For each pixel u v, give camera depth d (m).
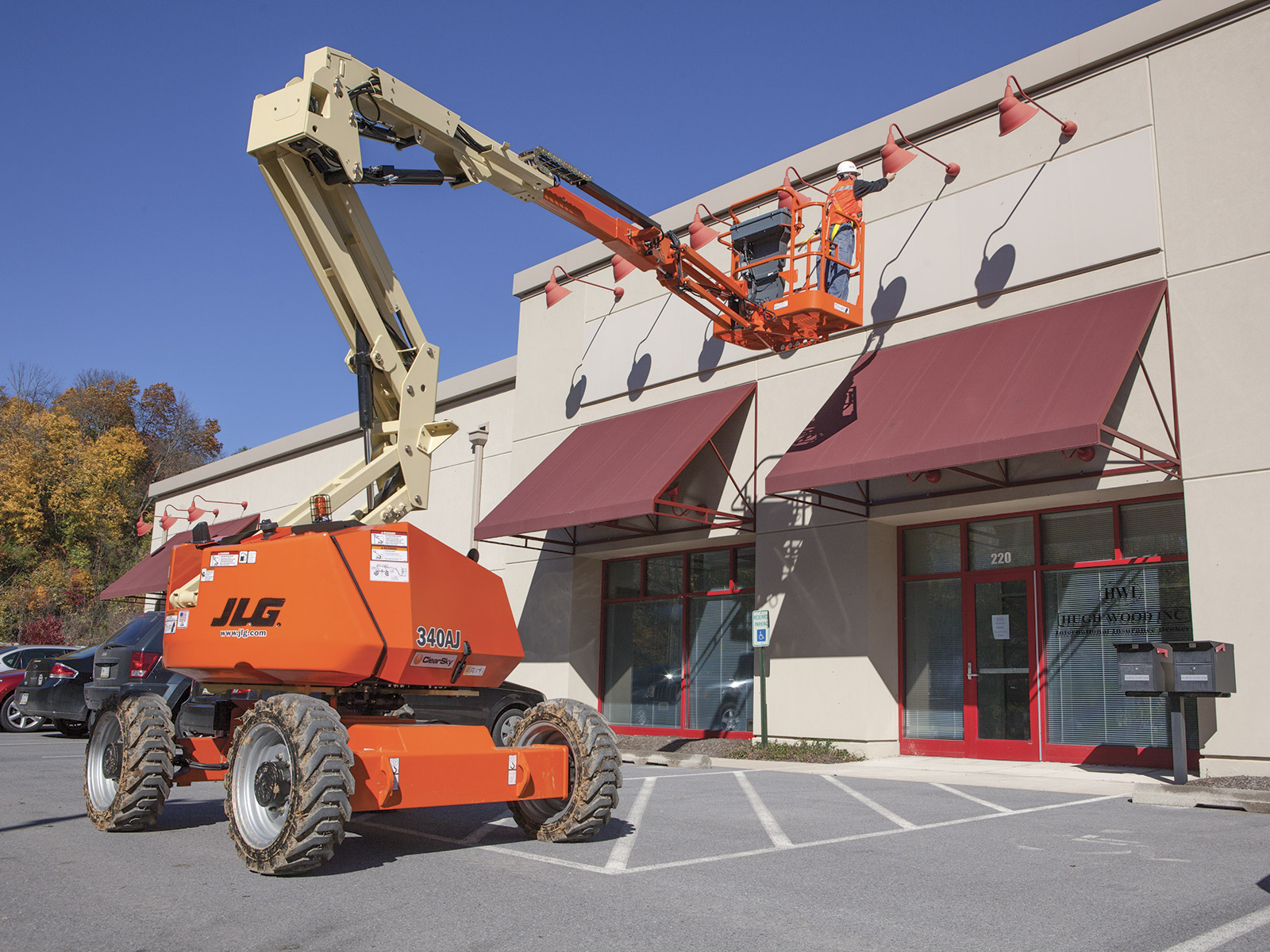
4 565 43.28
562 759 6.50
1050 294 12.20
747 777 11.20
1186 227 11.13
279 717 5.57
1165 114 11.49
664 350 17.02
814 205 13.84
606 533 17.48
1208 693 9.17
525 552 19.00
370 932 4.33
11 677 17.31
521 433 19.61
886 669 13.51
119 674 12.74
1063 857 6.14
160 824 7.50
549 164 10.55
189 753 7.51
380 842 6.70
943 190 13.45
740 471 15.37
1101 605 11.91
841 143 14.62
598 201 11.38
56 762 12.02
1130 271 11.53
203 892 5.15
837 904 4.88
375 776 5.57
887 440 11.89
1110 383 10.28
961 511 12.88
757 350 14.22
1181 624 11.20
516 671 18.59
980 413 11.20
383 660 6.11
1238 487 10.31
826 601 13.88
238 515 31.39
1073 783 10.06
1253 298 10.52
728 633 15.94
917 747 13.35
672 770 12.18
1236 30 11.06
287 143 7.07
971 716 12.89
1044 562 12.51
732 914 4.66
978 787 10.11
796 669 14.11
